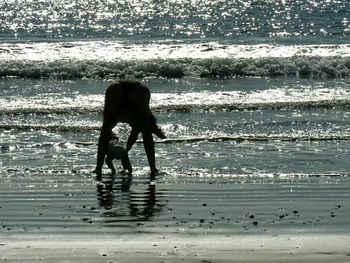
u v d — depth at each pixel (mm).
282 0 138250
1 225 22203
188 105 43469
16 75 56062
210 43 76562
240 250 19375
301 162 31328
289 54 66250
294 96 47281
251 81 54812
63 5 133750
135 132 30609
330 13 116000
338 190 26672
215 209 24172
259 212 23734
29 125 38281
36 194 26203
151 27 97125
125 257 18672
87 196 26047
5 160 31734
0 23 102250
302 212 23688
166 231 21531
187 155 32750
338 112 42250
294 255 18875
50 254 18922
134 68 57781
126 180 28516
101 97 47062
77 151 33656
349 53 66438
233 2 136625
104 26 98250
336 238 20609
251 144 34906
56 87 51344
